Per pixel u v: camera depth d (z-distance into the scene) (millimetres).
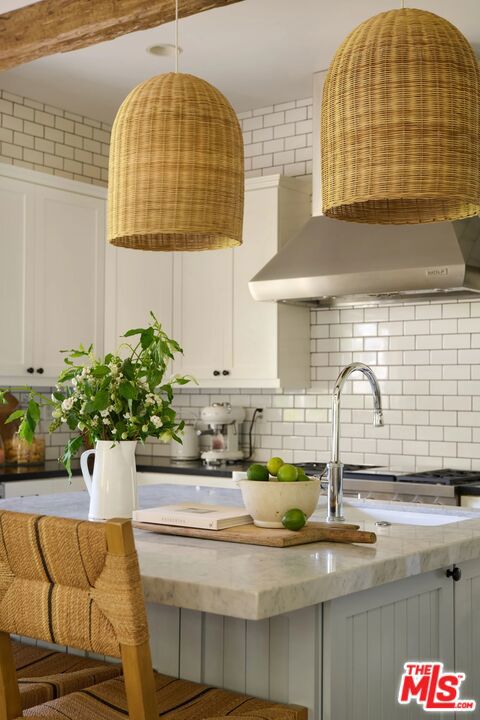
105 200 5555
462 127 1897
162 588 1799
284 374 5090
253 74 4992
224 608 1699
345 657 1937
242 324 5168
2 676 1828
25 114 5422
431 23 1904
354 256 4477
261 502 2318
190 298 5367
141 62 4820
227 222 2342
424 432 4914
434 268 4141
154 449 5953
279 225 5066
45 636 1724
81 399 2650
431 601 2281
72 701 1962
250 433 5516
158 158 2283
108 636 1633
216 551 2113
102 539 1601
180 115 2285
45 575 1705
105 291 5539
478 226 4484
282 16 4199
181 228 2283
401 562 2049
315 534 2246
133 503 2643
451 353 4836
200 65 4855
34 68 4930
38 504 2988
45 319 5160
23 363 5031
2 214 4938
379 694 2061
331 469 2674
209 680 2041
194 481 5012
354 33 1961
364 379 5141
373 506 3227
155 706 1637
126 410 2652
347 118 1932
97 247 5500
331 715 1877
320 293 4504
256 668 1965
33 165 5465
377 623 2062
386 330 5070
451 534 2408
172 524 2389
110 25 3945
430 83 1878
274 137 5551
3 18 4273
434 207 2225
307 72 4965
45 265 5168
